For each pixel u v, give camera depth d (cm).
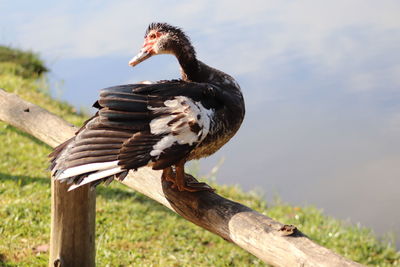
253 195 396
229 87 246
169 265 307
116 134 218
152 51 253
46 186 357
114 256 306
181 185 234
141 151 217
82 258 265
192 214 232
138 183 248
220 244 332
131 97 222
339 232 354
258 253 212
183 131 222
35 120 270
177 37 251
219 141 236
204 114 227
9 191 348
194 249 325
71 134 260
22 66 588
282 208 384
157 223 341
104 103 220
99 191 362
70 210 261
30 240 309
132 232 329
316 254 201
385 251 343
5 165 376
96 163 214
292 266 204
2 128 420
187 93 229
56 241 264
